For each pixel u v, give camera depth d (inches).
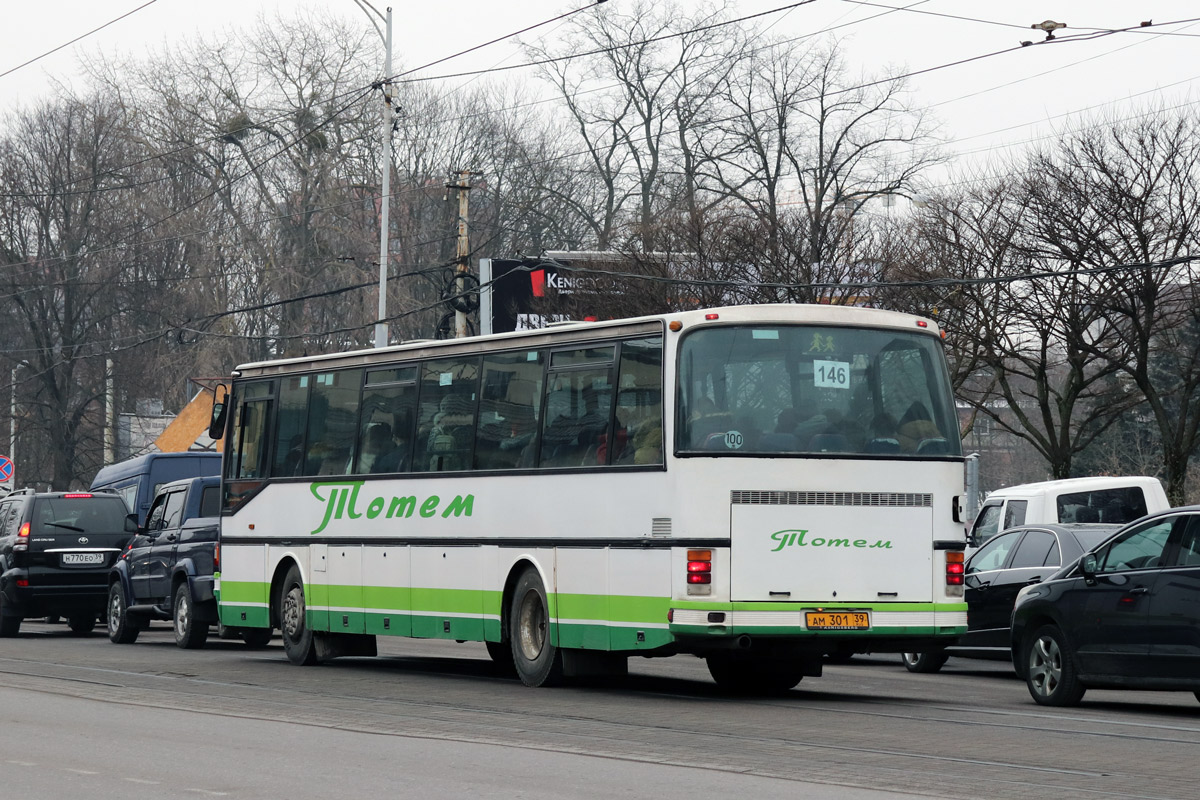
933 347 1036.5
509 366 1130.7
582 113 3814.0
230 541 1433.3
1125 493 1624.0
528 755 724.0
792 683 1123.9
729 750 740.0
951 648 1346.0
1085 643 964.6
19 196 3966.5
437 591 1175.6
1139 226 2310.5
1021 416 2564.0
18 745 771.4
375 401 1269.7
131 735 809.5
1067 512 1611.7
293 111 3791.8
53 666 1309.1
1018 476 6318.9
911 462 1004.6
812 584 974.4
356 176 3826.3
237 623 1418.6
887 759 707.4
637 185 3754.9
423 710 933.8
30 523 1818.4
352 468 1282.0
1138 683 927.7
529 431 1101.1
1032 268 2454.5
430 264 3917.3
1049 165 2416.3
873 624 983.0
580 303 2923.2
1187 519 924.6
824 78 3361.2
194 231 3821.4
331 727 839.7
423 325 3922.2
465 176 3110.2
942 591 1005.8
